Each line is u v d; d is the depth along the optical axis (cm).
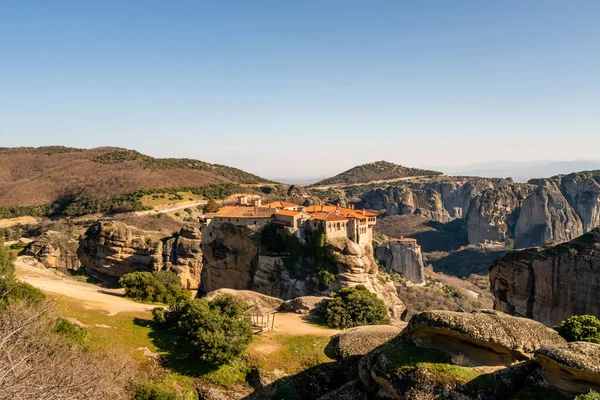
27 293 3653
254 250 9594
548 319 7238
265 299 6519
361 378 3228
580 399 2142
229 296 5009
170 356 4078
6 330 2303
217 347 4041
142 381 3447
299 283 9044
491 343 2730
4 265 4994
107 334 4094
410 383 2691
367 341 4406
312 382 4106
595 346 2411
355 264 8931
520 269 7638
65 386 2069
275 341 4700
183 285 10788
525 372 2628
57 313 3741
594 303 6762
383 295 9475
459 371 2672
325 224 9181
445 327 2816
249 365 4188
